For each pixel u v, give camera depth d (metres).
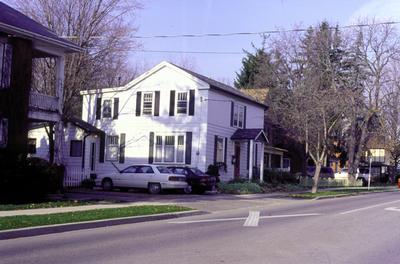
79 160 34.94
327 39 46.62
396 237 13.19
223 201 24.09
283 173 41.28
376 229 14.80
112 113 36.25
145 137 34.88
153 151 34.44
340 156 58.53
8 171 19.03
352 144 50.22
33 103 22.92
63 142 32.31
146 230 13.89
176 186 26.67
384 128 53.88
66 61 31.14
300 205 24.16
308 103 33.44
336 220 17.12
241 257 9.87
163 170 27.38
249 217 17.83
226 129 35.38
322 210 21.25
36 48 23.05
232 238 12.46
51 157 31.19
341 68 48.75
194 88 33.47
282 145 52.59
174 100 34.06
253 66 60.12
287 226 15.16
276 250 10.77
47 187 20.59
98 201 20.64
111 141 36.19
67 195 23.19
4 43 21.44
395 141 58.72
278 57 49.97
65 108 32.03
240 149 37.56
